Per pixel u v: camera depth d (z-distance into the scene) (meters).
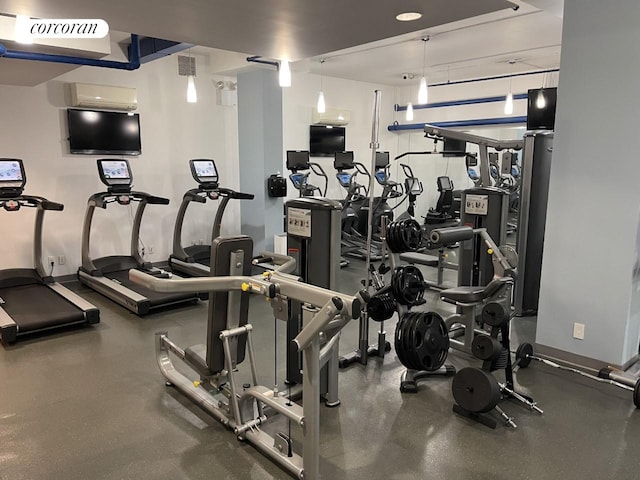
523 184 4.80
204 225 7.39
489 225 4.63
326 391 3.13
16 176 4.80
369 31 3.46
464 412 2.99
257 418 2.83
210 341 2.74
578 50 3.41
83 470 2.46
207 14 3.02
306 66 7.10
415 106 10.28
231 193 6.18
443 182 10.10
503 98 8.95
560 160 3.59
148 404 3.13
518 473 2.44
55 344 4.12
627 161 3.27
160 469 2.47
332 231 3.01
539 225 4.86
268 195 6.73
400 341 3.09
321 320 2.08
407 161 10.87
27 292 5.02
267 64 6.22
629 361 3.56
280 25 3.29
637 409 3.08
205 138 7.18
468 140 5.12
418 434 2.79
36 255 5.34
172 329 4.52
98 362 3.77
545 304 3.81
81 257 6.16
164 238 6.95
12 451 2.61
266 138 6.61
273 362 3.75
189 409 3.08
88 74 5.96
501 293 3.47
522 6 4.83
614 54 3.25
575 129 3.49
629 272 3.35
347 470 2.46
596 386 3.39
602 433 2.81
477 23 5.45
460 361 3.87
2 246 5.59
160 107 6.66
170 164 6.87
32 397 3.21
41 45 3.77
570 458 2.57
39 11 2.93
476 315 4.55
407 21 3.21
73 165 5.99
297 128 8.64
